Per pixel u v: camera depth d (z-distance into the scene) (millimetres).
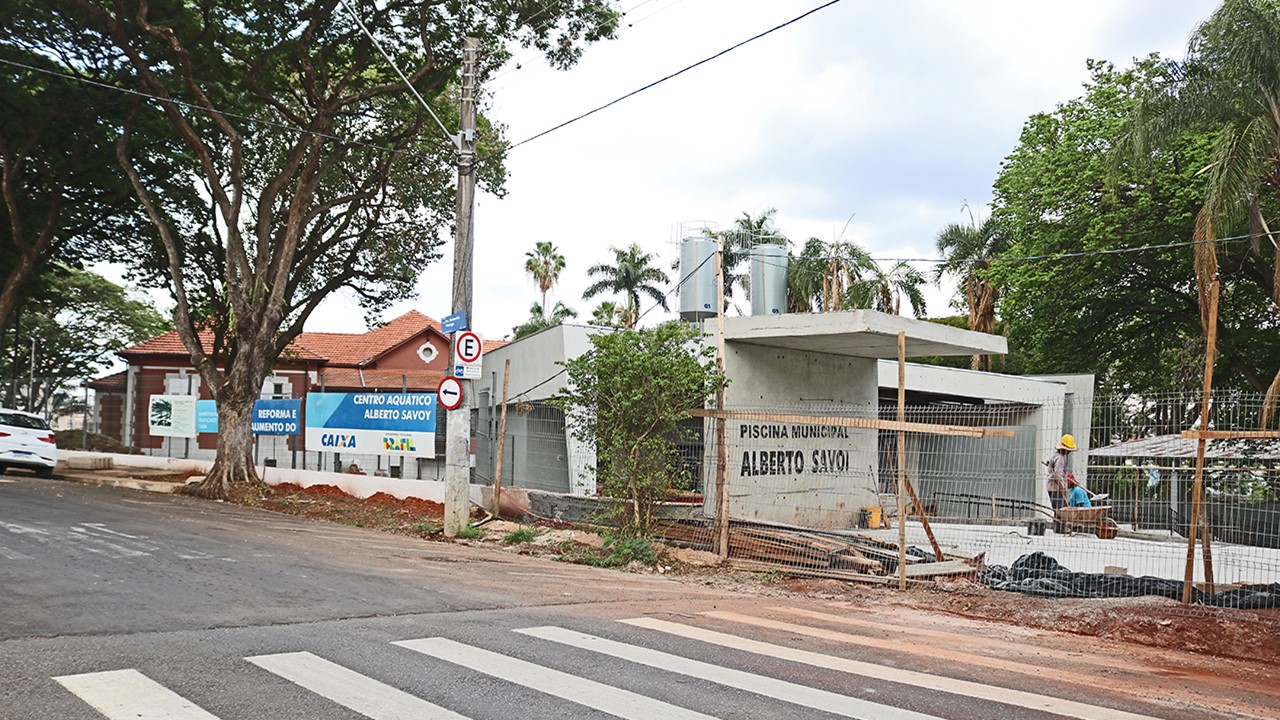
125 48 19547
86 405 31266
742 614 8750
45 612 7258
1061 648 7633
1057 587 10086
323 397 21641
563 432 17344
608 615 8344
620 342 13094
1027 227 30969
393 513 17391
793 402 18031
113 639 6500
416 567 10969
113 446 31719
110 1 20203
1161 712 5625
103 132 24656
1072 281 29250
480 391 21312
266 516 16891
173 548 11195
